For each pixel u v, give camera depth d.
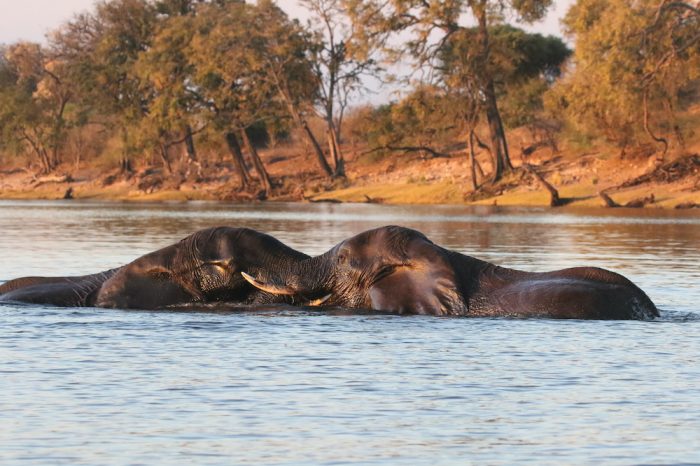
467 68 170.75
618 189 155.62
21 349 23.98
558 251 60.47
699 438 16.61
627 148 166.50
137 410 18.28
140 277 30.77
